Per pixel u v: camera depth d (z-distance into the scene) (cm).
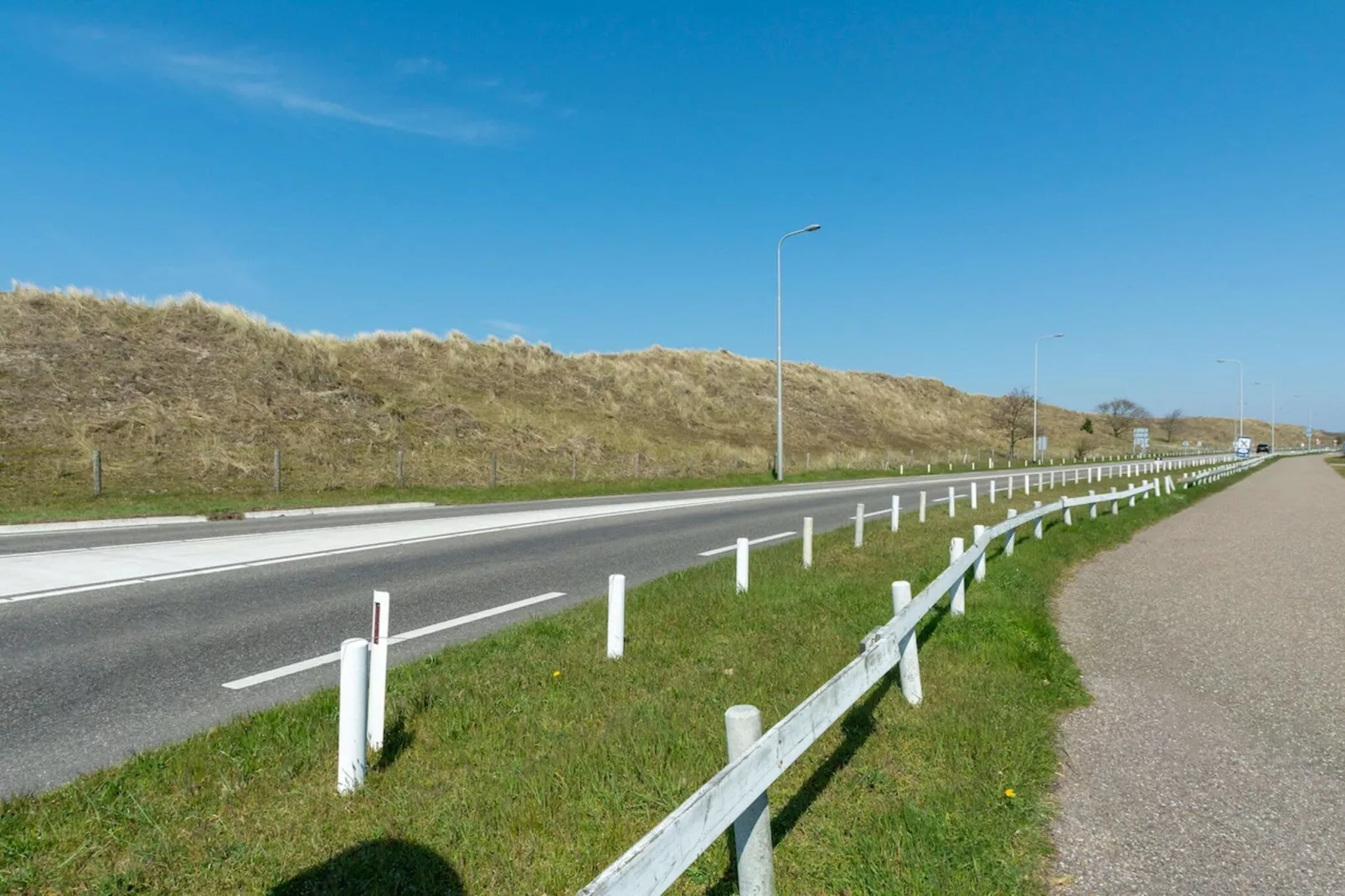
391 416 3000
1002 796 389
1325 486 3300
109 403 2306
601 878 182
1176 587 1001
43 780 382
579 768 390
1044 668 612
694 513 1794
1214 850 350
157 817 336
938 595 604
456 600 815
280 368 2933
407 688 501
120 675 544
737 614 731
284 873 298
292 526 1448
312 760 395
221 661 582
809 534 1015
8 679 530
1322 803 397
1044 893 316
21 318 2567
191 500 1784
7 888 284
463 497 2178
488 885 297
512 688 511
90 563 974
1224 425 14525
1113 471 4184
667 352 6294
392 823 337
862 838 339
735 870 318
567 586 902
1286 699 558
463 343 4362
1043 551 1225
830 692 350
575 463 3000
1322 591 963
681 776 383
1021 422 7962
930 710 497
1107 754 459
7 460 1861
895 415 7206
